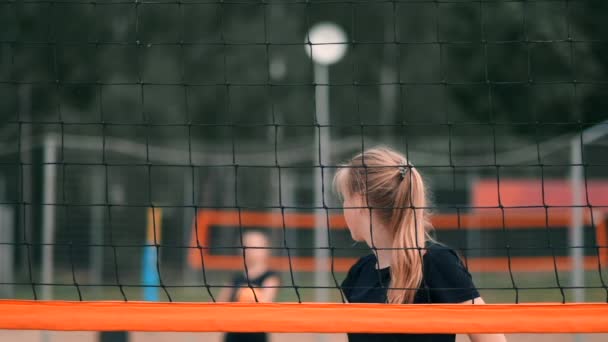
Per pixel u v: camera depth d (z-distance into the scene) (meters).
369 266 13.19
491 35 103.50
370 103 122.50
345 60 125.12
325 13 126.75
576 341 39.44
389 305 12.85
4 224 52.34
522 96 102.50
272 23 126.81
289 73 126.12
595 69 99.69
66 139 53.72
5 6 101.81
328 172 55.22
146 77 113.81
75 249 51.53
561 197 54.97
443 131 112.38
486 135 101.81
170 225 57.31
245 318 13.62
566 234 54.34
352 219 12.88
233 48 123.94
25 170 51.75
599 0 100.44
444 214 56.09
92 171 50.59
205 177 63.38
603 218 46.53
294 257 56.62
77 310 13.79
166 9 115.94
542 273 53.84
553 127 99.38
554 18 100.94
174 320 13.76
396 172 12.52
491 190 55.91
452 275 12.10
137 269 52.03
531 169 61.66
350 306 13.09
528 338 42.59
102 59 108.56
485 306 12.84
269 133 121.19
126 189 51.94
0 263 52.62
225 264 57.00
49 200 41.22
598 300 44.44
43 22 103.25
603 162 39.00
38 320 13.74
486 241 55.06
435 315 12.72
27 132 98.25
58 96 17.58
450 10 112.44
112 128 109.75
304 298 52.62
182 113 115.75
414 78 119.94
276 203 61.28
